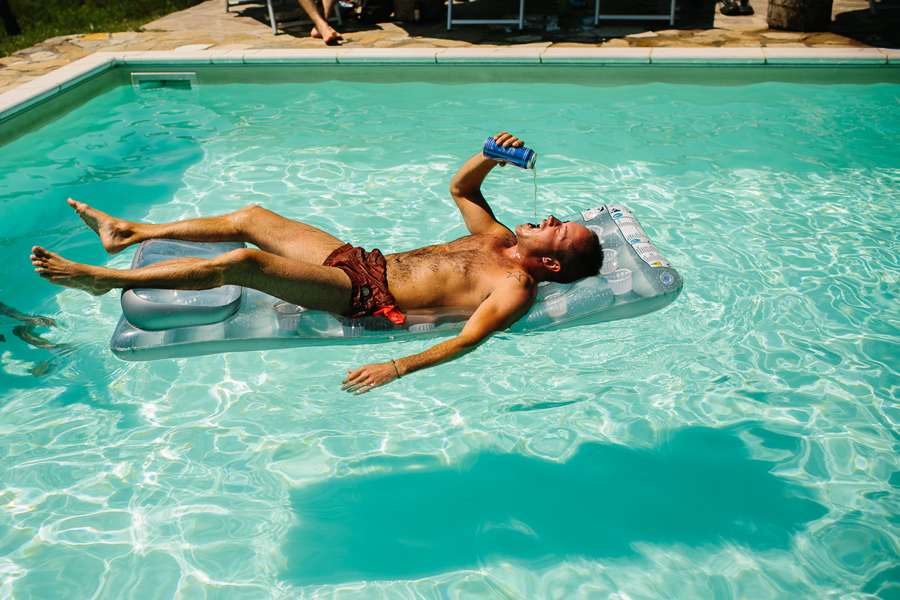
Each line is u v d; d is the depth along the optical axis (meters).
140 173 4.95
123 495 2.49
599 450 2.68
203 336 2.77
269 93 6.53
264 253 2.70
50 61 6.73
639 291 3.04
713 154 5.04
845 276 3.64
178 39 7.41
